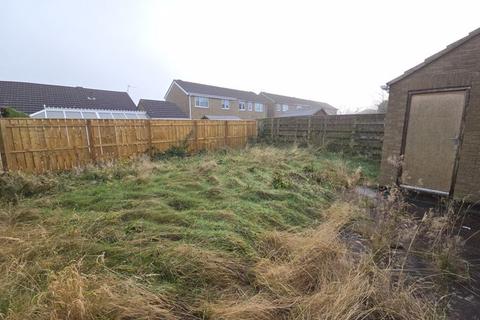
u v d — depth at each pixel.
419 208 4.10
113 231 2.75
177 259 2.19
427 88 4.35
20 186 4.31
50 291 1.65
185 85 24.61
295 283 2.01
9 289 1.80
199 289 1.94
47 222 3.02
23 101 15.12
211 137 10.73
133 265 2.15
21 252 2.28
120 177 5.58
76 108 16.19
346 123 8.90
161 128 8.91
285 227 3.11
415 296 1.98
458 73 3.94
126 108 19.36
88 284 1.77
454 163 4.12
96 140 7.19
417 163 4.62
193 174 5.51
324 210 3.77
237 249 2.44
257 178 5.24
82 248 2.40
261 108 31.20
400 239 2.90
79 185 4.95
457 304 1.92
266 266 2.17
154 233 2.69
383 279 2.01
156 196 4.01
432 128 4.37
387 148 5.07
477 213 3.78
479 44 3.69
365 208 3.83
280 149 9.57
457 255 2.58
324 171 5.86
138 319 1.58
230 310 1.67
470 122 3.87
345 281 1.95
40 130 6.07
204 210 3.34
